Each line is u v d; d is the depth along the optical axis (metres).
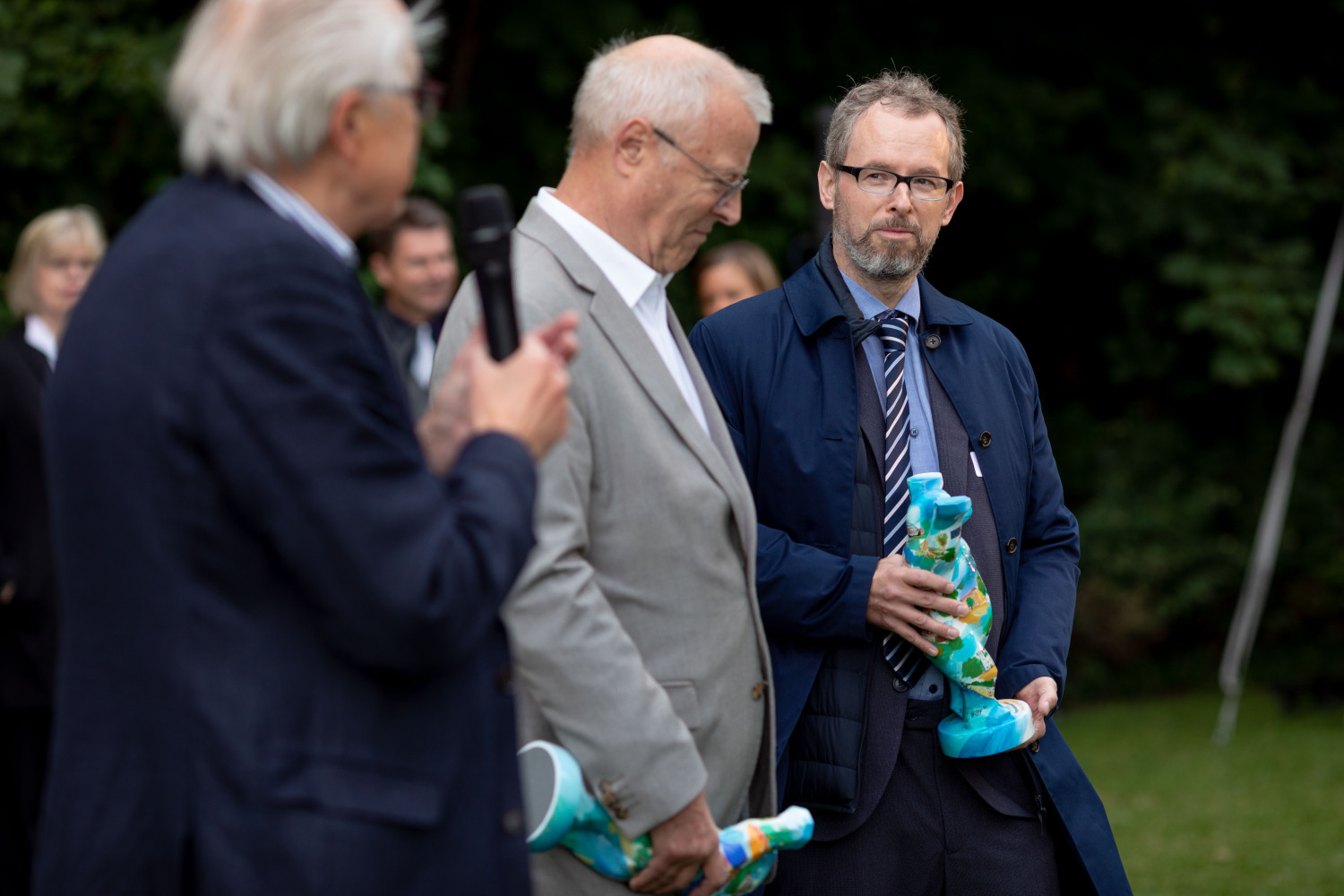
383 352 1.61
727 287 4.95
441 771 1.61
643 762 2.09
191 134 1.63
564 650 2.09
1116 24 12.50
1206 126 11.84
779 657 2.88
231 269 1.51
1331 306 9.89
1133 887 5.71
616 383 2.28
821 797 2.80
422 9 1.75
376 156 1.66
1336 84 12.79
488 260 1.76
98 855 1.52
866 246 2.94
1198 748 8.96
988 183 11.48
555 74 9.81
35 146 8.00
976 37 12.28
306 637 1.54
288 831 1.49
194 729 1.50
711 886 2.22
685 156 2.29
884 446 2.93
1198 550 11.99
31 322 4.53
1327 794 7.46
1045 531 3.19
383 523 1.50
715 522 2.33
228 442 1.48
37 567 4.25
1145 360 12.48
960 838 2.85
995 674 2.77
